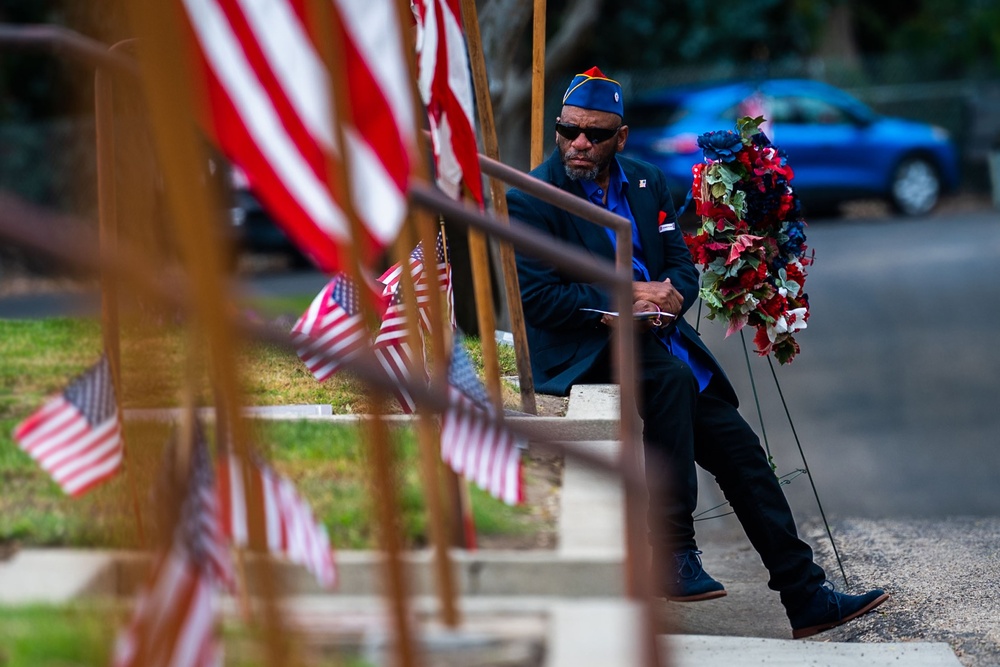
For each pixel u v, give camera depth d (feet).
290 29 23.75
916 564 59.93
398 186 24.25
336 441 45.42
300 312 78.84
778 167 54.95
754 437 51.96
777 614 56.13
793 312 55.47
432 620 32.71
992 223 202.08
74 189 153.07
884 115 243.81
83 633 30.04
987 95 244.42
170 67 20.44
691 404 50.52
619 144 53.47
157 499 26.73
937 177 215.51
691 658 44.37
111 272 21.36
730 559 66.13
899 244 179.63
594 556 36.83
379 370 22.90
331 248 23.91
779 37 250.16
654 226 54.24
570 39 137.49
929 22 267.80
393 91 24.22
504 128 127.34
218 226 23.16
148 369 34.94
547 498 42.63
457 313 76.48
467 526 37.65
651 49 234.38
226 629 30.42
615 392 52.16
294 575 35.73
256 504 29.76
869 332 123.54
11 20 183.93
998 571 58.03
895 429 90.33
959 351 114.52
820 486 77.51
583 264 29.14
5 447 43.01
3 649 29.35
